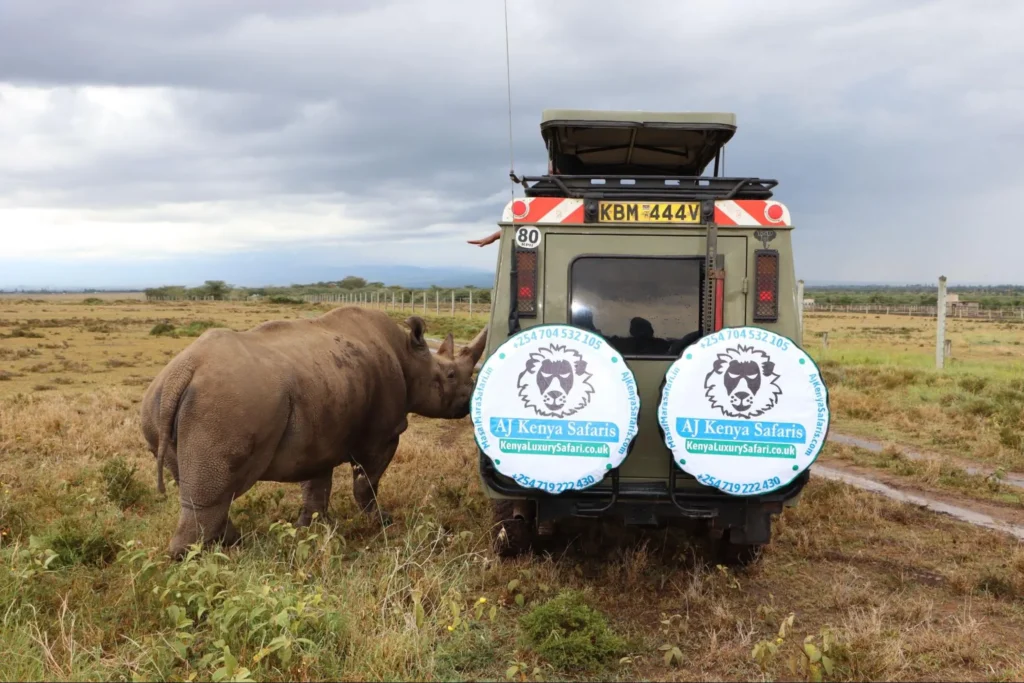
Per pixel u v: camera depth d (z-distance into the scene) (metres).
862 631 4.88
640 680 4.43
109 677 4.00
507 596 5.47
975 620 5.27
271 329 6.38
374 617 4.75
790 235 5.74
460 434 12.77
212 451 5.37
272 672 4.10
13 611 4.65
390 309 62.97
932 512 8.20
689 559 6.41
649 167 8.17
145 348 31.09
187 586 4.62
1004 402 14.73
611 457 5.29
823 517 7.85
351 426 6.79
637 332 5.81
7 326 44.56
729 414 5.20
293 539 6.02
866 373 19.86
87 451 10.02
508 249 5.87
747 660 4.65
